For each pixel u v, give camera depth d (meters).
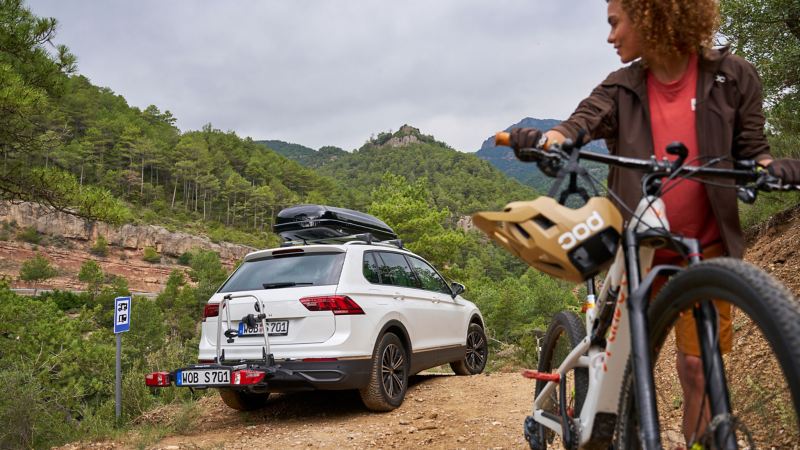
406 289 7.03
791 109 6.11
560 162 1.90
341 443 4.94
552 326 3.08
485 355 8.79
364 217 7.57
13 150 13.02
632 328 1.65
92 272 116.88
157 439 5.42
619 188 2.19
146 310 58.97
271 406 6.73
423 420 5.55
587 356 2.43
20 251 134.25
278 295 5.95
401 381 6.42
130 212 13.91
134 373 8.56
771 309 1.24
